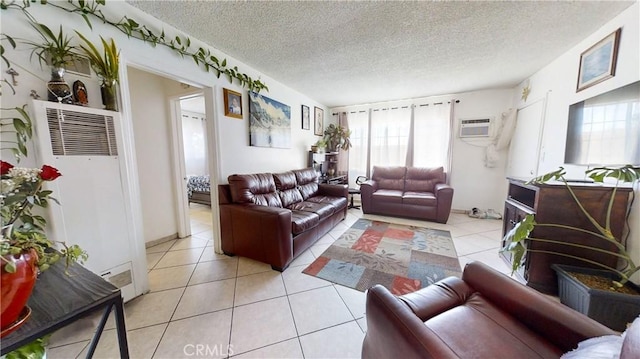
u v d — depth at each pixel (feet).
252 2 5.39
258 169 10.07
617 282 4.84
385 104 15.25
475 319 3.11
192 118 19.06
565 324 2.65
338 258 7.87
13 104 3.92
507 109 12.37
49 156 4.10
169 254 8.19
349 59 8.61
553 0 5.33
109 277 5.04
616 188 4.92
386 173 14.43
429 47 7.66
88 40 4.80
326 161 15.85
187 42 6.72
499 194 12.92
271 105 10.66
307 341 4.43
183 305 5.43
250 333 4.62
